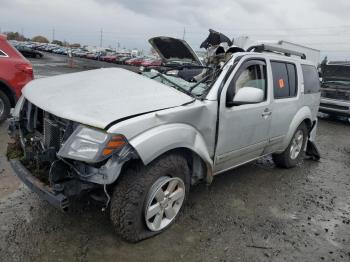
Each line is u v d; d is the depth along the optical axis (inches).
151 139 106.1
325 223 146.9
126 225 110.4
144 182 110.3
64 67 1069.8
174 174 121.1
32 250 108.5
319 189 186.4
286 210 155.5
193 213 142.0
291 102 187.9
